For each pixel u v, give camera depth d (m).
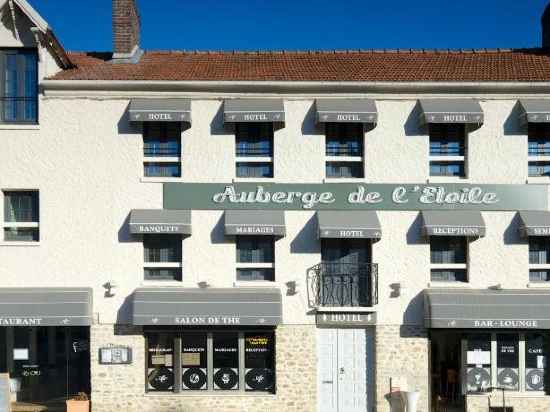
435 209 16.31
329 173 16.64
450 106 16.05
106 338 16.08
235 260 16.30
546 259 16.52
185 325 15.90
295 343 16.12
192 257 16.25
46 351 16.66
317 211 16.28
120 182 16.31
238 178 16.34
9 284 16.17
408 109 16.45
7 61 16.59
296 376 16.09
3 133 16.30
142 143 16.45
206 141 16.38
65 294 15.73
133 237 16.25
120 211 16.30
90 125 16.34
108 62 18.31
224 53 19.70
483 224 15.87
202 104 16.42
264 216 16.03
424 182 16.34
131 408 15.99
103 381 16.03
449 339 16.81
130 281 16.20
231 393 16.14
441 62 18.52
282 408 16.03
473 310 15.41
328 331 16.36
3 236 16.38
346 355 16.33
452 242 16.56
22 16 16.34
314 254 16.23
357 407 16.27
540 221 15.88
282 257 16.23
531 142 16.69
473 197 16.30
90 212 16.27
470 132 16.42
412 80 16.36
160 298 15.59
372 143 16.39
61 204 16.25
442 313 15.43
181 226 15.79
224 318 15.41
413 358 16.12
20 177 16.27
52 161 16.30
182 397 16.02
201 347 16.30
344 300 16.31
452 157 16.56
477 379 16.23
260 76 16.75
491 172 16.39
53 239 16.23
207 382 16.25
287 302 16.19
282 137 16.39
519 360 16.22
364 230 15.63
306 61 18.84
